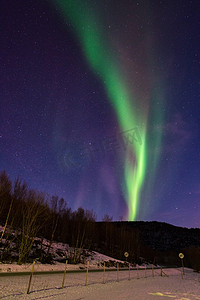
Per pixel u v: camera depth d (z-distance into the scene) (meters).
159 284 23.39
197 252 75.31
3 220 36.31
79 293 14.00
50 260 32.97
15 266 24.09
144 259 68.81
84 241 53.00
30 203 33.16
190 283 27.25
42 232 45.03
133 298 13.61
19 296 11.48
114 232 69.50
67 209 55.81
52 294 12.83
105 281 22.09
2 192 33.19
